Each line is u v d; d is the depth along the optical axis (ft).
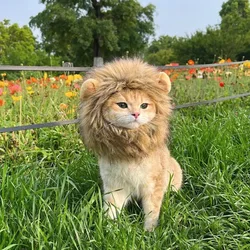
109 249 1.68
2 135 2.99
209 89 4.78
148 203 2.08
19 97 3.12
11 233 1.73
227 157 2.68
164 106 1.93
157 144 1.98
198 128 3.17
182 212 2.12
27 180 2.20
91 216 1.85
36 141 3.15
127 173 1.99
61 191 1.99
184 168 2.67
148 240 1.85
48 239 1.70
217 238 1.94
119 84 1.80
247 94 4.75
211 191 2.35
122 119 1.81
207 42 19.75
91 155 2.66
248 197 2.22
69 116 3.36
